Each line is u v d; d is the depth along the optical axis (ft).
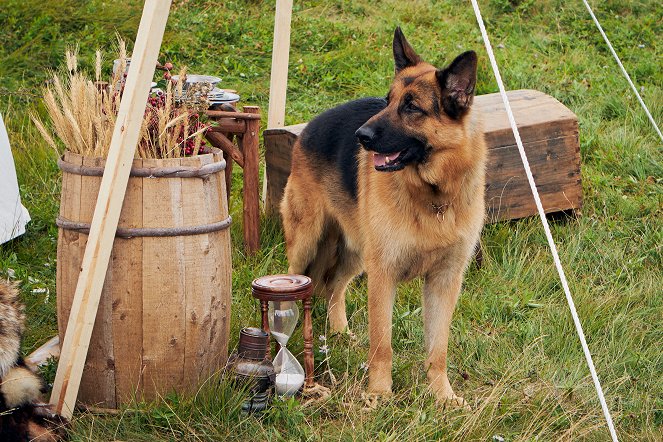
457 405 13.52
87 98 12.28
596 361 15.08
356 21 37.78
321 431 12.50
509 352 15.58
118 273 12.07
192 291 12.41
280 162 20.75
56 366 13.53
